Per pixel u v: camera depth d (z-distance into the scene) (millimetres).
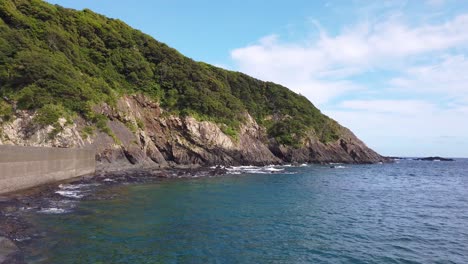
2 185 20766
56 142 35406
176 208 21281
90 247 12633
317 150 77312
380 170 67000
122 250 12586
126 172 39938
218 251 13125
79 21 57062
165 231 15648
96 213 18406
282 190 32156
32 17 49344
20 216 16250
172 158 54094
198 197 26062
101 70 54438
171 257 12172
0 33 41000
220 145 59500
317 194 30312
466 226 18656
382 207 24531
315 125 82875
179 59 68562
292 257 12758
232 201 24797
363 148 93688
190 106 60031
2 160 20656
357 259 12734
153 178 37281
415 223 19266
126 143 45250
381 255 13289
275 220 18969
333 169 61969
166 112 57062
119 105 49344
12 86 37375
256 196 27703
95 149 39656
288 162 72562
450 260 12859
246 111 75688
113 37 60500
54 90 39094
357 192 32938
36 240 12859
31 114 35625
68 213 17828
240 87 84500
